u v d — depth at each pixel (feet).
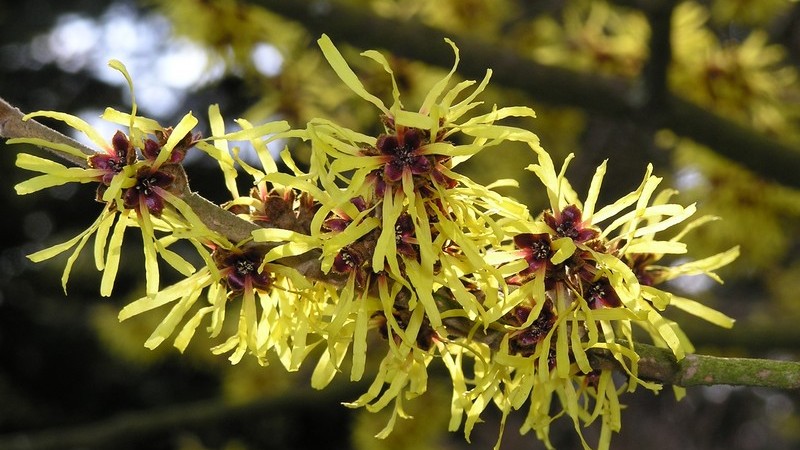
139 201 1.24
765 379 1.26
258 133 1.23
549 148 2.94
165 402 4.95
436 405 2.66
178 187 1.24
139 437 2.66
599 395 1.30
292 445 5.10
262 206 1.28
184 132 1.23
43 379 4.95
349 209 1.24
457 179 1.24
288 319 1.27
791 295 3.38
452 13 2.67
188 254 3.78
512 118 2.86
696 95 2.39
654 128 2.21
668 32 2.03
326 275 1.26
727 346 2.26
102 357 4.89
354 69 2.43
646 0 2.03
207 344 3.28
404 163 1.24
